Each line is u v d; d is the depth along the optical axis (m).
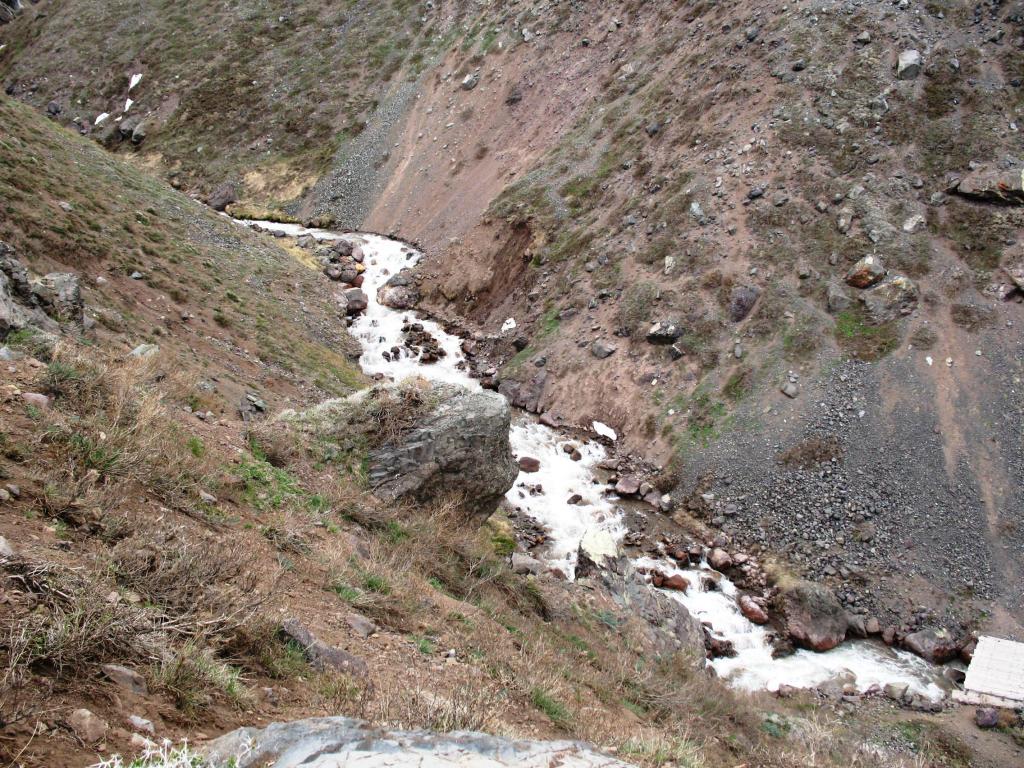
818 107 30.30
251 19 61.19
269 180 48.81
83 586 4.85
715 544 21.14
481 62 48.31
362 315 33.41
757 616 18.81
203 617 5.54
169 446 8.78
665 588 19.50
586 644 11.85
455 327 33.12
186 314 21.59
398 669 6.75
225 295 25.16
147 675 4.50
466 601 10.34
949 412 22.23
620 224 31.72
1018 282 23.97
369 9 59.00
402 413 12.98
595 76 41.31
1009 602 18.77
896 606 19.12
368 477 12.32
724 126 32.09
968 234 25.89
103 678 4.25
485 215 36.00
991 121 28.02
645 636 13.82
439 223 39.97
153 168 51.66
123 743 3.77
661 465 23.94
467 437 12.81
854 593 19.52
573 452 24.78
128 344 15.66
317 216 45.25
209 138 53.09
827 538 20.62
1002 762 14.80
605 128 37.09
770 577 19.97
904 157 28.17
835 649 18.39
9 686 3.70
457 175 42.41
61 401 8.02
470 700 6.42
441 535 11.80
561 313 30.05
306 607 7.18
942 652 18.00
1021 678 16.73
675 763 7.49
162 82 58.16
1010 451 21.20
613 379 26.86
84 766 3.45
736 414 24.05
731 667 17.12
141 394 9.77
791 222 27.84
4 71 65.81
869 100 29.81
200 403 13.54
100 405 8.47
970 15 31.22
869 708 16.14
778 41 33.22
